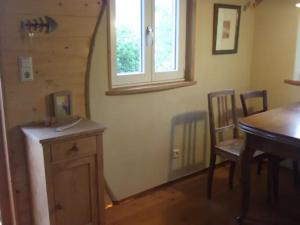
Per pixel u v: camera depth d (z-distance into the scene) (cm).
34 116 208
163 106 283
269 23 336
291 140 188
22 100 202
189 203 270
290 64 326
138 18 262
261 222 243
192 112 309
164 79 289
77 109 228
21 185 210
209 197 277
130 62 264
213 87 324
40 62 205
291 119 227
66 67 217
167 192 289
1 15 187
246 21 340
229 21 320
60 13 207
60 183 186
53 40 208
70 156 186
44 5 200
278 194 285
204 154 329
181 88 294
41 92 209
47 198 183
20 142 204
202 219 246
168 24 284
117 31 250
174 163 304
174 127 296
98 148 197
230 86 341
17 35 194
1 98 195
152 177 289
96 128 194
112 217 248
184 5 289
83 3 217
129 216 249
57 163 182
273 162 264
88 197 199
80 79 226
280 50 332
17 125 202
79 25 218
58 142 180
